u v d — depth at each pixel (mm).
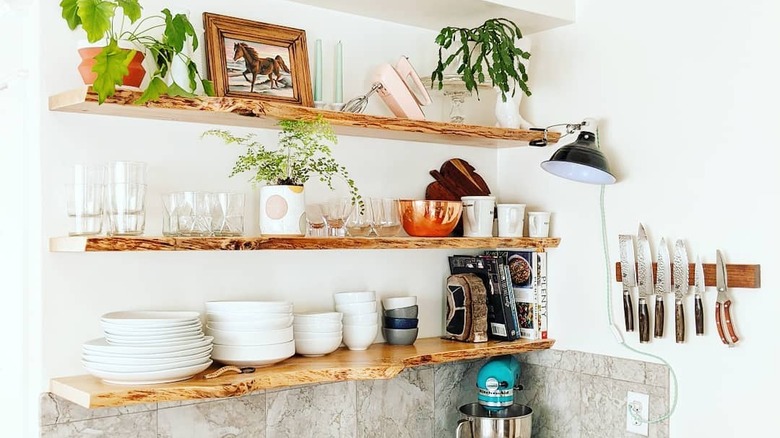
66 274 2004
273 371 2090
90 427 2021
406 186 2703
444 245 2451
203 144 2248
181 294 2195
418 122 2385
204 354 1989
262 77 2289
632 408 2545
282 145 2393
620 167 2598
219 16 2232
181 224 2002
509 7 2537
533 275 2760
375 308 2488
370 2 2457
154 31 2146
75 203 1918
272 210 2135
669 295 2473
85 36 2041
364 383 2557
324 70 2494
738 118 2307
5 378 2131
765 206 2244
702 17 2396
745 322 2285
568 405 2732
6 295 2133
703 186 2385
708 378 2367
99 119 2066
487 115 2928
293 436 2391
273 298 2373
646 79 2535
